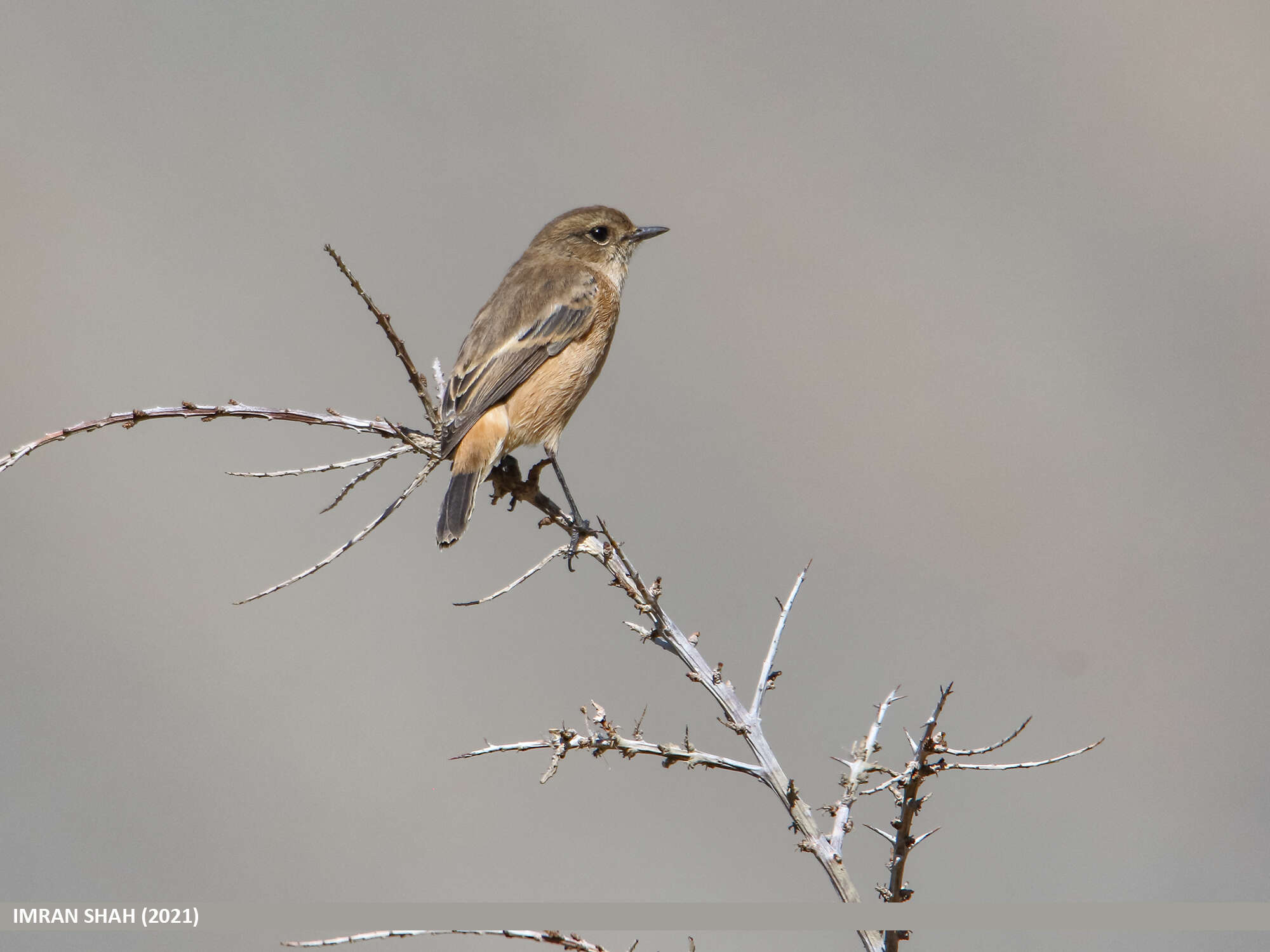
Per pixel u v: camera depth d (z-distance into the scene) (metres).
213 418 8.28
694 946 6.23
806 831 6.79
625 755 6.81
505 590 7.39
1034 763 6.29
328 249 8.40
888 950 6.28
